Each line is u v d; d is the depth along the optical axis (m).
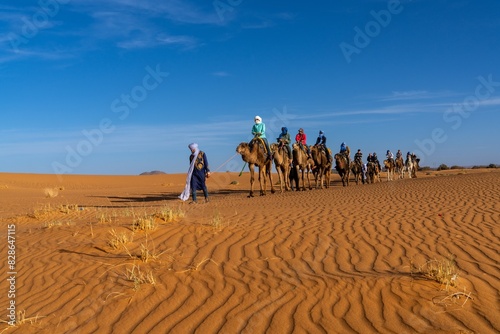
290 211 13.05
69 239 9.71
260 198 20.34
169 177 66.00
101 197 29.77
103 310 5.93
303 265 7.27
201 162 17.30
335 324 5.26
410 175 45.03
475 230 9.59
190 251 8.13
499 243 8.42
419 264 7.16
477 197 15.21
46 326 5.61
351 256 7.74
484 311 5.41
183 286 6.51
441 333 4.96
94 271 7.40
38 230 11.35
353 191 21.33
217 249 8.22
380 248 8.22
